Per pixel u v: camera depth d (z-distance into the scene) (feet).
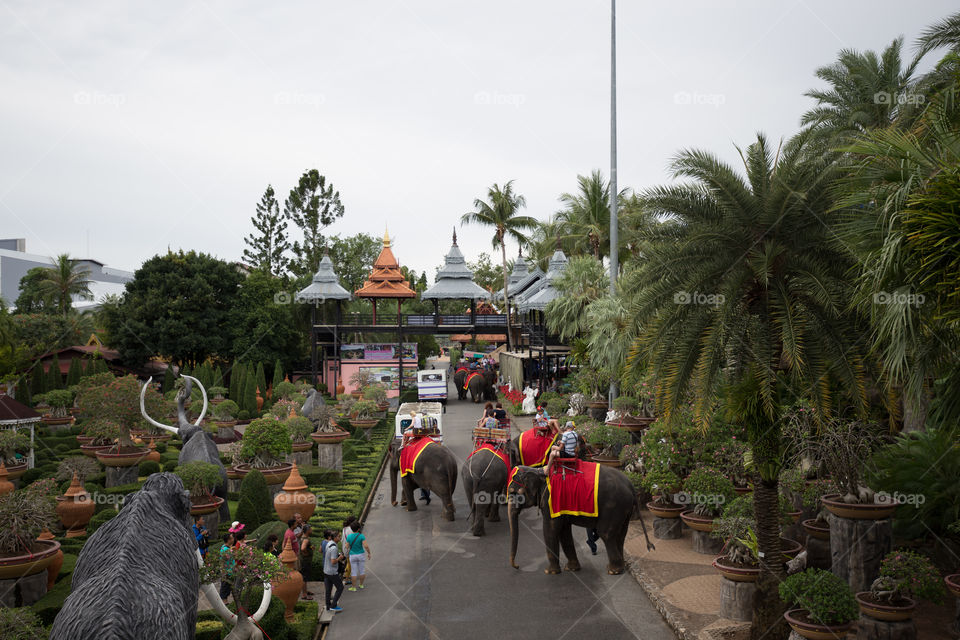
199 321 159.22
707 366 35.45
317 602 40.32
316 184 225.35
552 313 110.11
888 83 70.13
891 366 27.27
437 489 58.80
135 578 19.77
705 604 37.45
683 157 37.04
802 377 33.42
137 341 156.04
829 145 36.65
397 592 41.98
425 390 141.38
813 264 33.68
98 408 67.51
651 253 38.75
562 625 36.45
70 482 57.57
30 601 36.09
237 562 30.78
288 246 227.20
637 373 43.70
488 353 264.93
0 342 116.06
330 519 57.41
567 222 182.70
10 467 59.82
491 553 49.37
